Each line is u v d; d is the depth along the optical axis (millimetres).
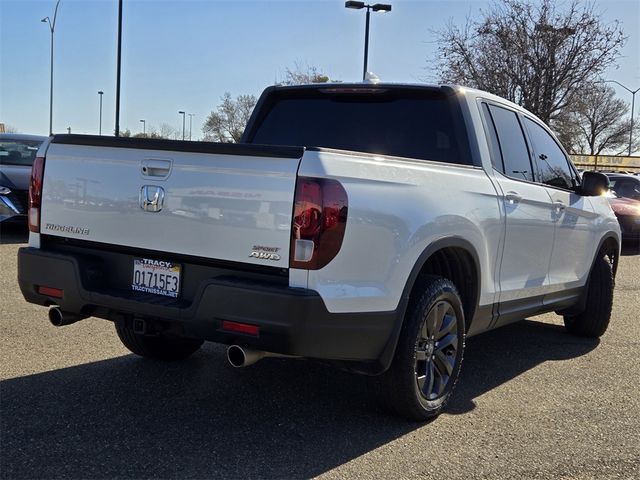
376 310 3484
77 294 3820
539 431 4035
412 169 3822
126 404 4148
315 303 3219
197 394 4387
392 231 3543
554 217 5309
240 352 3344
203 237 3479
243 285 3277
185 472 3301
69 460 3367
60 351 5160
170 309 3484
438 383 4141
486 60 23312
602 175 5645
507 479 3381
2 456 3375
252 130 5492
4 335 5512
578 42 22609
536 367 5418
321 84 5191
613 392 4828
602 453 3746
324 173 3256
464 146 4582
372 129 4980
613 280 6375
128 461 3387
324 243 3234
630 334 6695
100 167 3840
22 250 4082
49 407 4039
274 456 3521
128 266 3811
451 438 3865
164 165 3594
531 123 5484
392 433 3889
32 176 4141
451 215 3982
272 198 3285
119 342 5469
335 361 3680
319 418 4070
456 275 4367
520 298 4977
